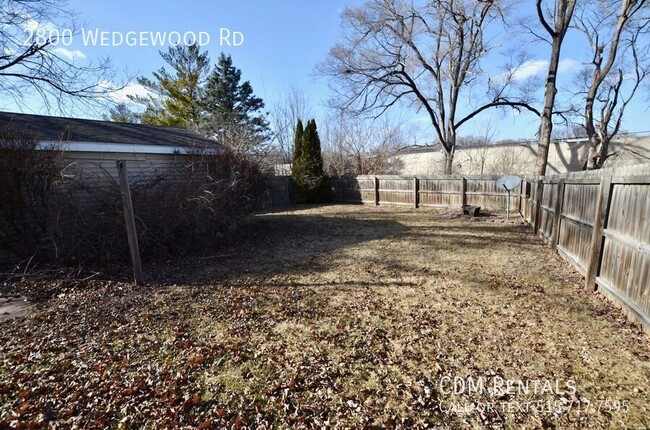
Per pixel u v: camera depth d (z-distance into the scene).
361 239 7.84
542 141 12.55
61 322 3.48
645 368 2.47
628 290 3.24
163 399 2.24
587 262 4.37
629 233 3.21
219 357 2.78
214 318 3.57
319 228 9.55
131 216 4.55
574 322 3.24
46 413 2.11
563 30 11.93
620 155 14.77
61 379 2.48
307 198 17.14
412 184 14.05
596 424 1.95
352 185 16.72
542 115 12.55
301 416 2.09
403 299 4.01
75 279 4.80
